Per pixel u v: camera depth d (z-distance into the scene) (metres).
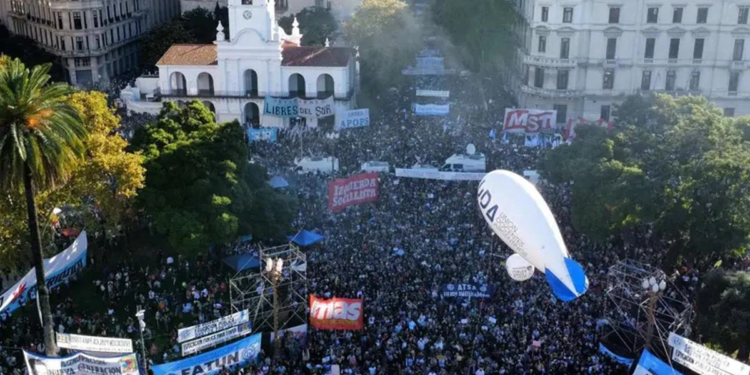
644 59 118.12
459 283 66.69
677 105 87.00
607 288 63.16
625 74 119.31
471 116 126.50
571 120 101.75
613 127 88.62
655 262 72.06
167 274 73.62
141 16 174.25
